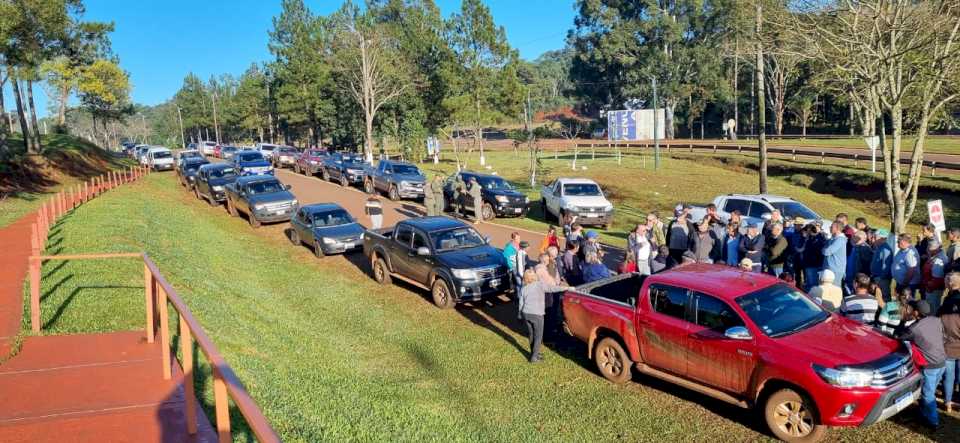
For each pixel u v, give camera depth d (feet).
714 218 42.80
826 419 21.75
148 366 23.45
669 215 84.99
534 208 90.33
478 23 155.33
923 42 44.29
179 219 70.64
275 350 29.60
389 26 177.68
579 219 69.05
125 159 175.32
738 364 24.53
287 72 204.85
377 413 24.07
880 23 46.88
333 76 186.91
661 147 190.39
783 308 25.45
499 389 28.81
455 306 43.04
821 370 21.89
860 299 28.35
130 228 55.21
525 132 163.53
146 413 19.16
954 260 30.68
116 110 222.48
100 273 38.42
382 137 189.16
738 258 40.24
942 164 102.01
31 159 103.81
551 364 32.07
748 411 26.12
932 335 22.75
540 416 25.86
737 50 84.89
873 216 92.43
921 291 31.91
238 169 107.76
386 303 44.01
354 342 35.35
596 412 26.27
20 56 67.15
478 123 157.17
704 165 151.64
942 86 48.60
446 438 22.52
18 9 65.10
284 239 67.72
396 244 47.26
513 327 38.47
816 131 243.81
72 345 25.95
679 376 27.12
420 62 172.04
